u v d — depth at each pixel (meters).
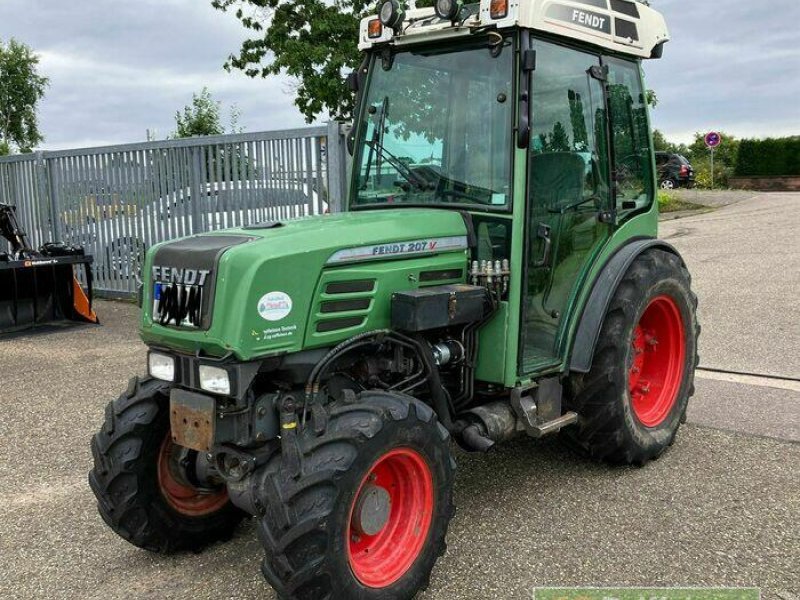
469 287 3.55
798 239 13.36
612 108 4.30
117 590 3.27
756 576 3.22
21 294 8.68
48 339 8.29
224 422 3.03
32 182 11.55
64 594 3.24
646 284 4.26
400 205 3.97
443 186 3.84
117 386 6.39
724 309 8.40
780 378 5.99
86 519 3.96
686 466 4.40
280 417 3.05
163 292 3.15
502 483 4.23
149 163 10.01
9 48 37.72
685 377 4.69
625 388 4.17
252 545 3.71
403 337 3.36
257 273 2.90
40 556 3.58
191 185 9.59
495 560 3.41
